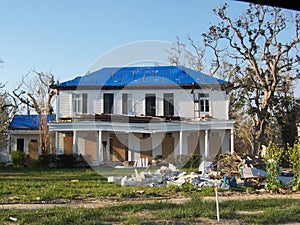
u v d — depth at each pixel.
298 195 15.16
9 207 12.30
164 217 10.11
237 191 16.12
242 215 10.57
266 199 13.48
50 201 13.65
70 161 30.64
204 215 10.41
